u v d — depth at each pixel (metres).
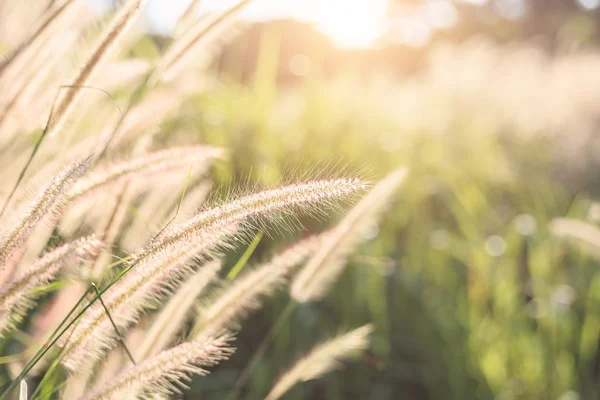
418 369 1.30
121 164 0.53
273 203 0.45
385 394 1.23
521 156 2.46
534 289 1.39
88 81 0.54
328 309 1.33
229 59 1.89
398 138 2.04
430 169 1.96
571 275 1.61
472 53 3.01
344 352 0.74
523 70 2.97
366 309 1.32
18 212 0.48
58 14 0.55
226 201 0.46
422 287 1.45
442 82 2.68
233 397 0.77
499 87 2.76
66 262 0.49
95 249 0.51
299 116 1.96
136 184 0.59
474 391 1.26
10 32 0.67
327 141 1.80
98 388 0.50
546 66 3.18
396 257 1.55
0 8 0.67
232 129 1.56
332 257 0.73
